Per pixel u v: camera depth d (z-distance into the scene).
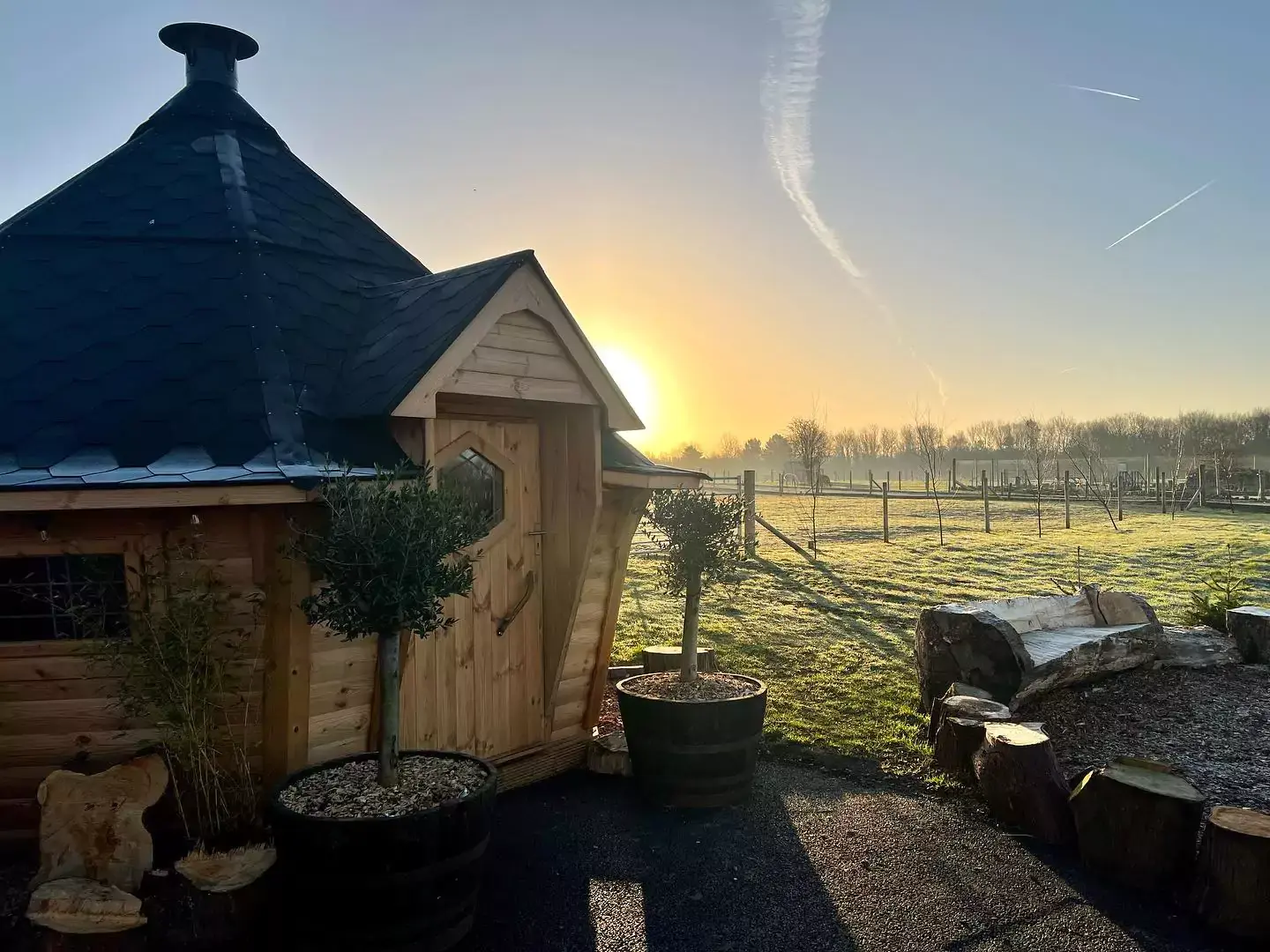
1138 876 4.52
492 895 4.46
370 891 3.63
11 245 5.57
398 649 4.06
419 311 5.43
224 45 7.50
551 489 6.05
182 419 4.55
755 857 4.90
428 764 4.43
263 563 4.30
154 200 6.11
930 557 19.28
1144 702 7.89
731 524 6.17
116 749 4.35
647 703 5.58
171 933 3.76
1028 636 8.38
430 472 4.45
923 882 4.61
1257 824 4.18
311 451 4.52
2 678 4.21
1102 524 27.22
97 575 4.27
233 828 4.26
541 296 5.24
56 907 3.59
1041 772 5.20
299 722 4.45
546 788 5.98
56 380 4.70
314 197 6.86
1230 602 10.07
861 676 8.94
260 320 5.27
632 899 4.43
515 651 5.93
